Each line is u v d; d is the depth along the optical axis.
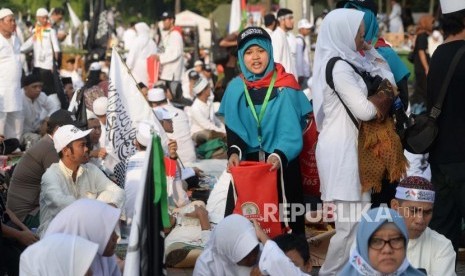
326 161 7.61
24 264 5.62
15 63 14.70
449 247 6.92
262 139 7.95
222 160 14.06
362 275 5.65
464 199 7.74
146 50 20.05
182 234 8.88
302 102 8.04
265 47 7.95
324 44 7.67
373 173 7.54
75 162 8.30
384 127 7.53
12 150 13.89
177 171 9.94
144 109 10.66
